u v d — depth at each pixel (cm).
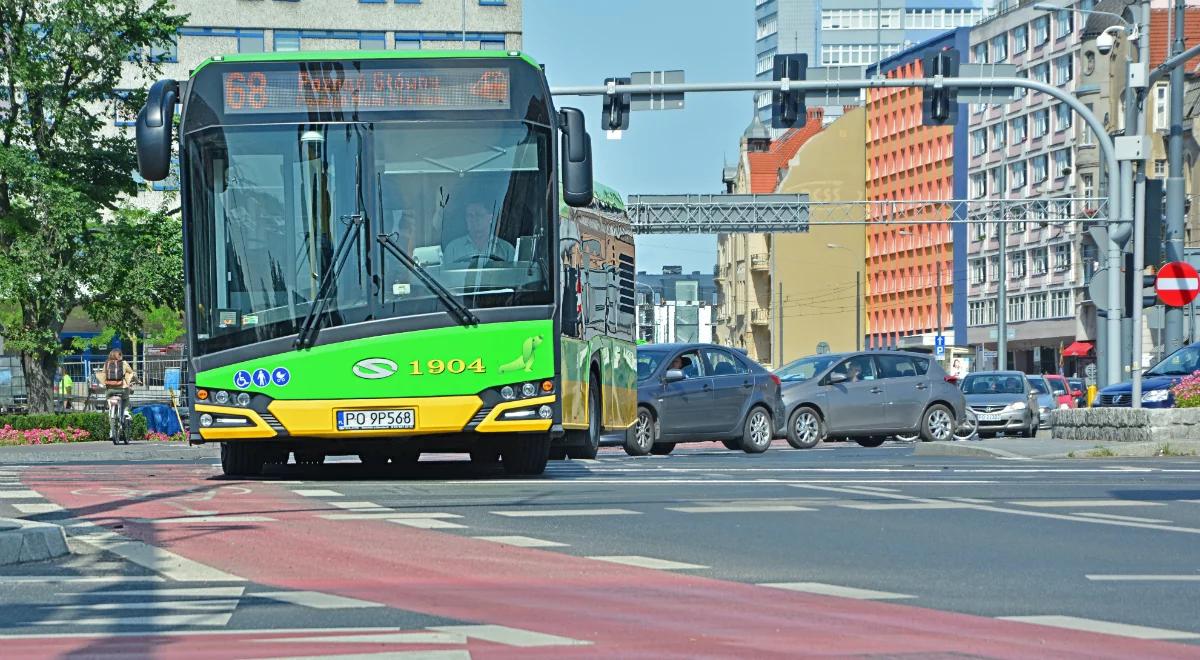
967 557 2428
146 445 8431
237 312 4081
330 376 4066
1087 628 1730
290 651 1580
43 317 10662
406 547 2559
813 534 2755
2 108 10844
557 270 4144
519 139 4141
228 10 19962
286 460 4659
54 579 2189
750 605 1911
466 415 4069
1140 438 6369
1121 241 7438
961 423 8669
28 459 7219
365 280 4075
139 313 11212
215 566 2328
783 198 18112
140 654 1577
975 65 7862
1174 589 2072
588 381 4991
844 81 7938
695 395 7088
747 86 8062
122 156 11006
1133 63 7738
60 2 10581
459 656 1544
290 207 4097
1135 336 6656
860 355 8438
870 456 6394
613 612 1855
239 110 4103
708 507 3272
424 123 4116
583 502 3422
